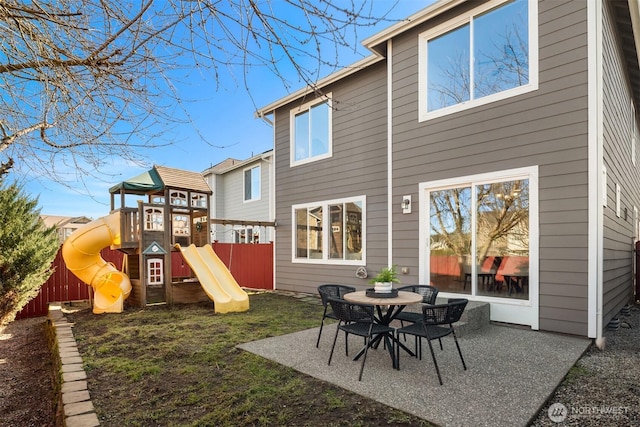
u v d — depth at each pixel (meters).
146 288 7.22
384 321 4.16
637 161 9.40
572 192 4.75
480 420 2.56
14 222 6.12
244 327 5.37
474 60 5.77
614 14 5.62
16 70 2.28
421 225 6.30
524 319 5.10
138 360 3.86
